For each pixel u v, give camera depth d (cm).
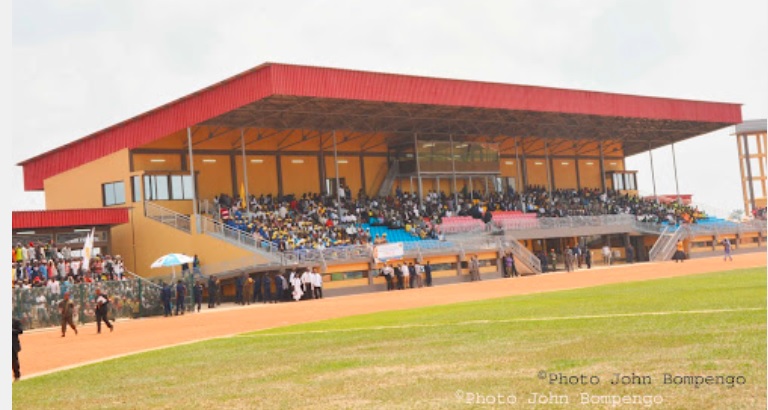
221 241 6425
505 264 7294
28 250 5672
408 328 2694
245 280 5872
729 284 3500
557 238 8688
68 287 4794
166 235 6844
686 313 2327
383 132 8200
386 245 6438
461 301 4103
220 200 7219
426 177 8525
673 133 10212
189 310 5212
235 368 2017
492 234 7738
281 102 6600
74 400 1762
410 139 8506
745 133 10994
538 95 7831
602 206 9662
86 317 4825
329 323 3294
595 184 10769
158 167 7319
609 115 8388
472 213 8269
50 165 7838
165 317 4888
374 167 8619
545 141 9369
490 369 1614
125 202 7231
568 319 2473
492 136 9281
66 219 6619
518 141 9956
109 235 6900
